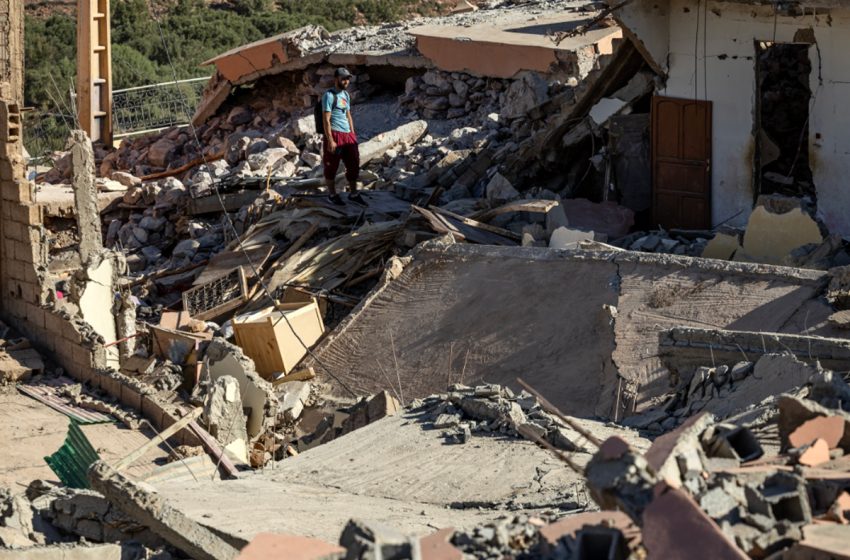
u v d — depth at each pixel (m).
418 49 30.14
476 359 16.70
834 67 19.23
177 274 24.95
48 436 14.53
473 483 9.81
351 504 9.35
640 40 21.05
